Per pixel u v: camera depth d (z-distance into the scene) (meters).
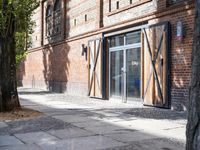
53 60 24.06
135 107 13.30
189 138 3.28
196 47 3.26
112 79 16.42
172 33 12.03
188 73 11.26
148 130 8.31
